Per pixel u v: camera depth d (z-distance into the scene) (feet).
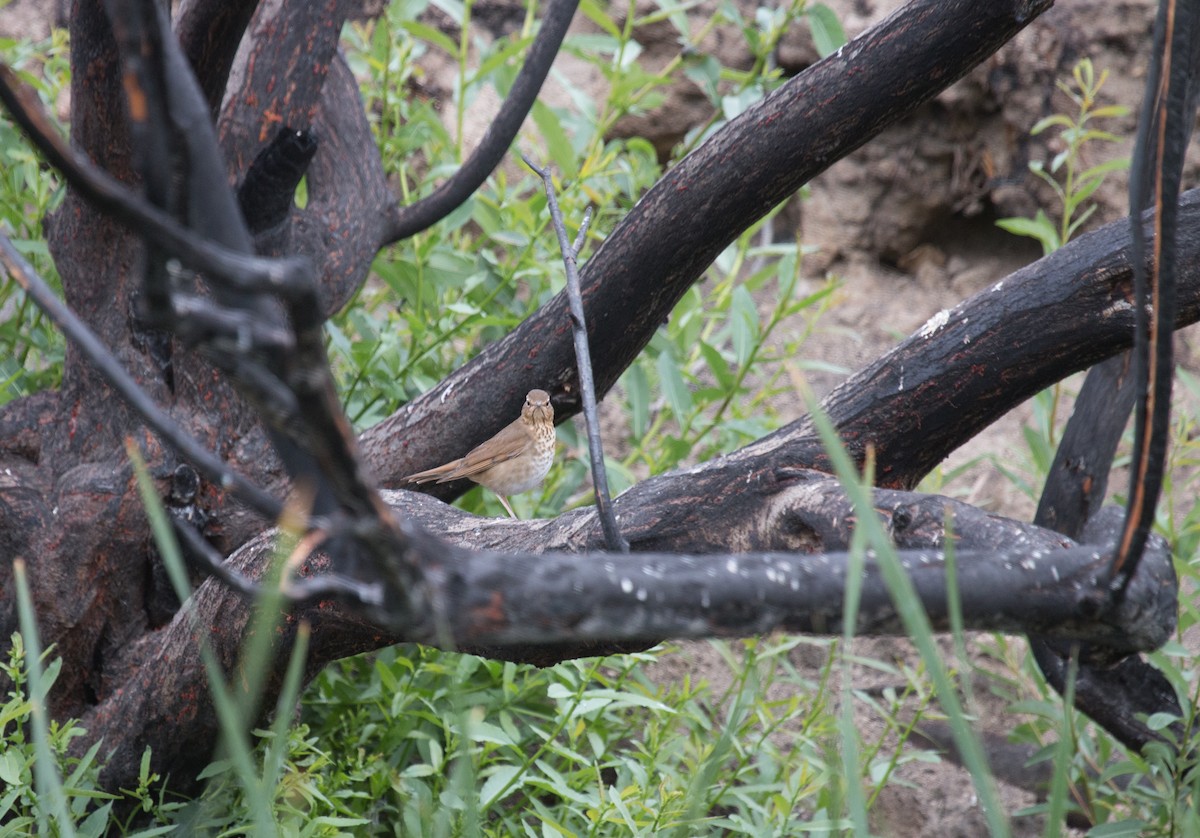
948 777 34.19
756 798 28.63
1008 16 21.47
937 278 49.67
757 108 23.72
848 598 11.16
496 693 29.45
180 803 24.41
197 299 10.12
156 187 10.05
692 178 24.20
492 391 27.40
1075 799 31.73
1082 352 20.48
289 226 26.40
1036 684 32.42
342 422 9.72
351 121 32.09
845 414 21.20
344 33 42.78
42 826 20.30
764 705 28.40
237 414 26.76
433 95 49.47
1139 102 44.73
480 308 34.91
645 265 25.05
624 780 27.25
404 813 23.09
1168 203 11.89
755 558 12.17
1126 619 12.82
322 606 21.86
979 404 21.06
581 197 41.42
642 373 35.73
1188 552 32.32
